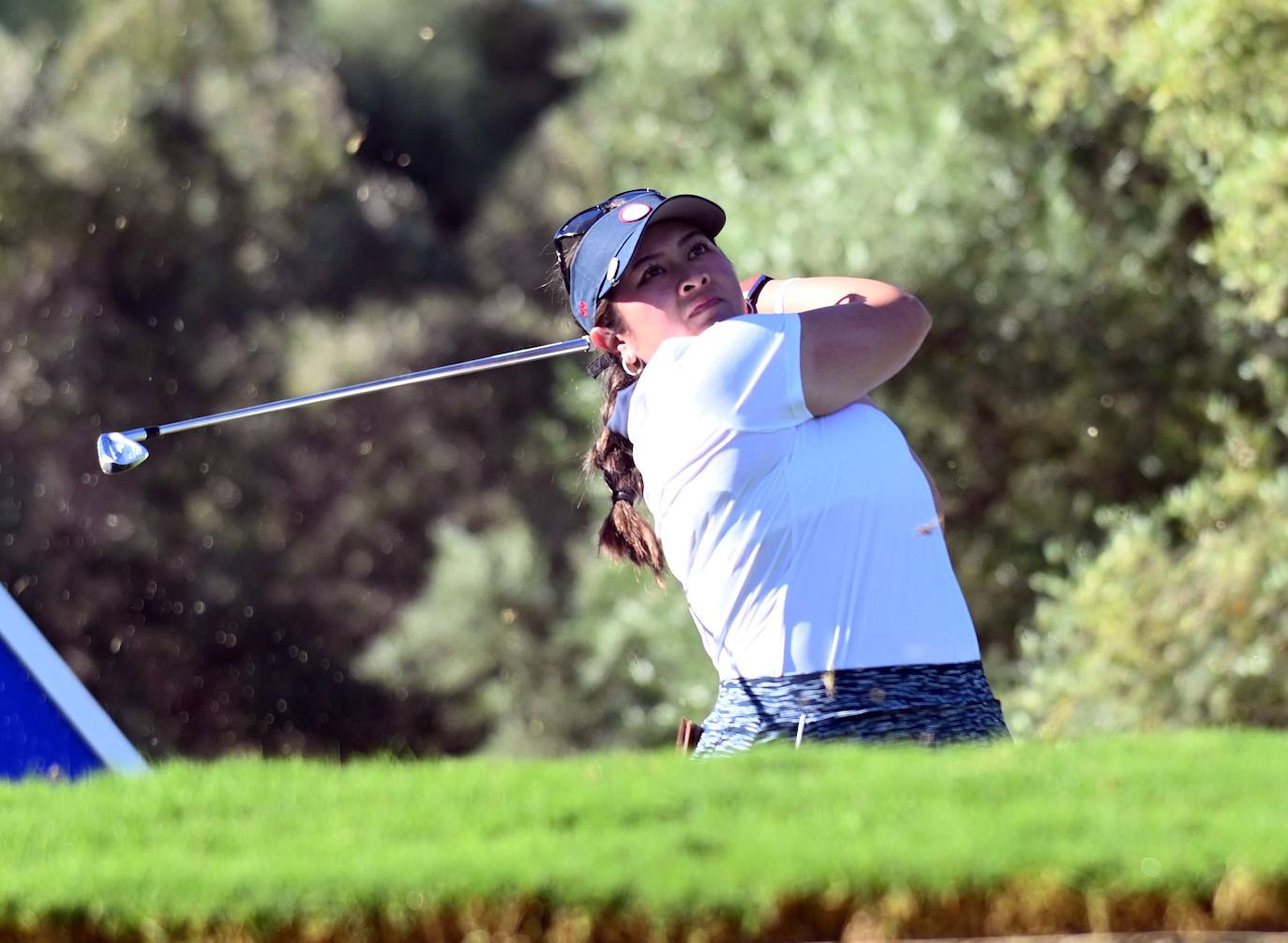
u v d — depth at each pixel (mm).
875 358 12672
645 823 9867
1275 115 34156
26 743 17578
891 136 42938
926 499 12672
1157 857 8484
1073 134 41812
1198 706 33188
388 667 60688
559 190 75562
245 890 8977
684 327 13594
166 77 69750
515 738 56875
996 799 9891
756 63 51375
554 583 61812
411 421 68938
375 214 75812
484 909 8750
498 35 94438
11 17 73188
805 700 12070
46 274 65625
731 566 12383
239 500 66812
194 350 67812
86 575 63812
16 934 9133
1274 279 34781
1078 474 42125
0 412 64188
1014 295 41250
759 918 8523
